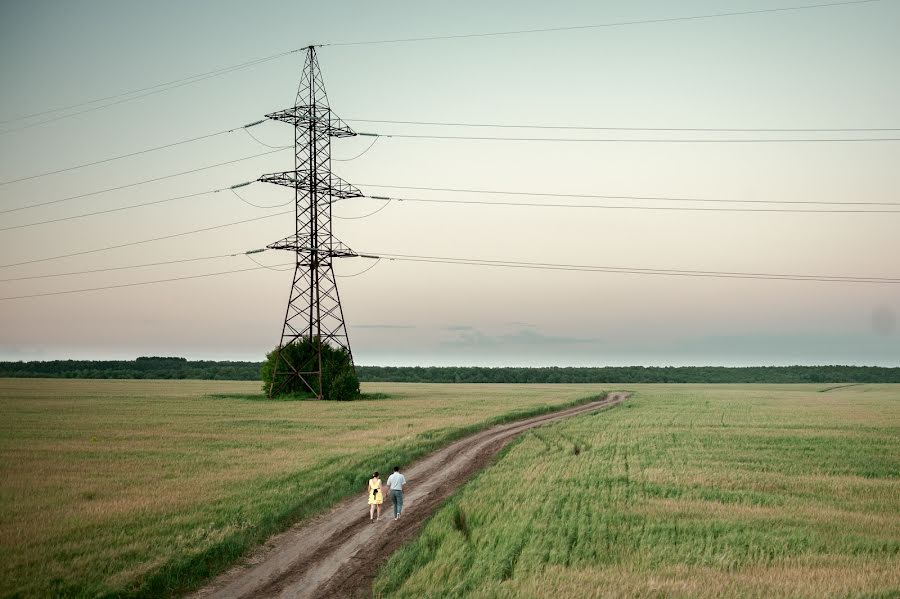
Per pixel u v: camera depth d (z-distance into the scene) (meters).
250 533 24.16
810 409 90.75
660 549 23.47
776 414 80.62
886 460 43.44
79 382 164.75
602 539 24.53
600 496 31.69
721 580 20.36
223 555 22.08
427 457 43.97
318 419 65.75
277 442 47.72
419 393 132.88
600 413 81.50
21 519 25.53
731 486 34.75
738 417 75.69
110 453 42.25
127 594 18.50
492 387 179.12
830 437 55.38
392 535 25.12
